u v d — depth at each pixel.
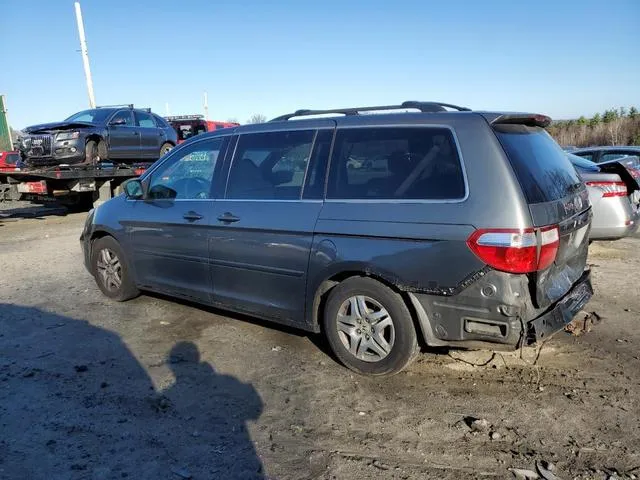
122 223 5.57
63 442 3.24
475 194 3.40
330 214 3.95
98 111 13.55
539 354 4.34
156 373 4.16
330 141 4.14
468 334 3.47
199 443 3.21
